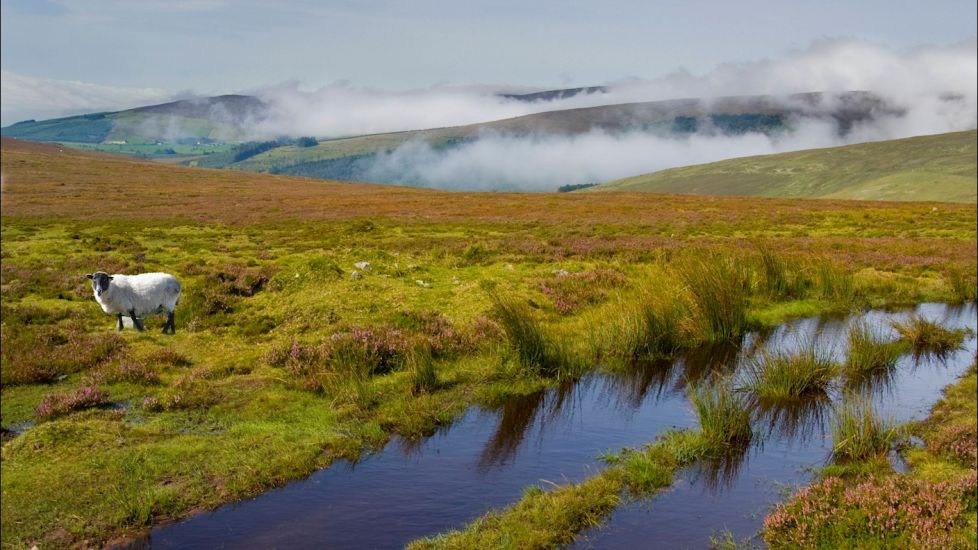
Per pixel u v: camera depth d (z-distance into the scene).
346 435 12.20
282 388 14.43
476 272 25.14
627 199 94.94
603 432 12.77
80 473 10.41
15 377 14.29
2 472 10.34
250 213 64.25
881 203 91.88
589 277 24.45
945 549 7.92
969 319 22.34
